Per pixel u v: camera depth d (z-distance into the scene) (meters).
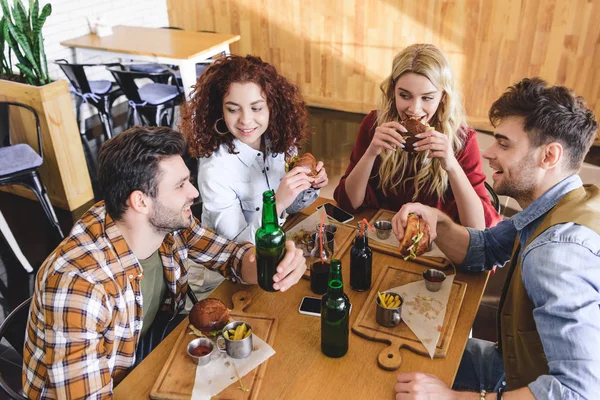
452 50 4.70
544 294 1.10
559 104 1.20
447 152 1.72
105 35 4.64
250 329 1.25
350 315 1.39
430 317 1.36
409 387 1.13
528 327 1.25
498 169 1.33
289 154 1.97
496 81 4.65
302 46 5.28
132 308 1.33
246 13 5.39
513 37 4.44
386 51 4.96
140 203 1.26
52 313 1.18
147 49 4.21
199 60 4.16
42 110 3.39
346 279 1.53
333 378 1.20
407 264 1.59
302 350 1.28
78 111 4.93
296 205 1.96
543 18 4.29
